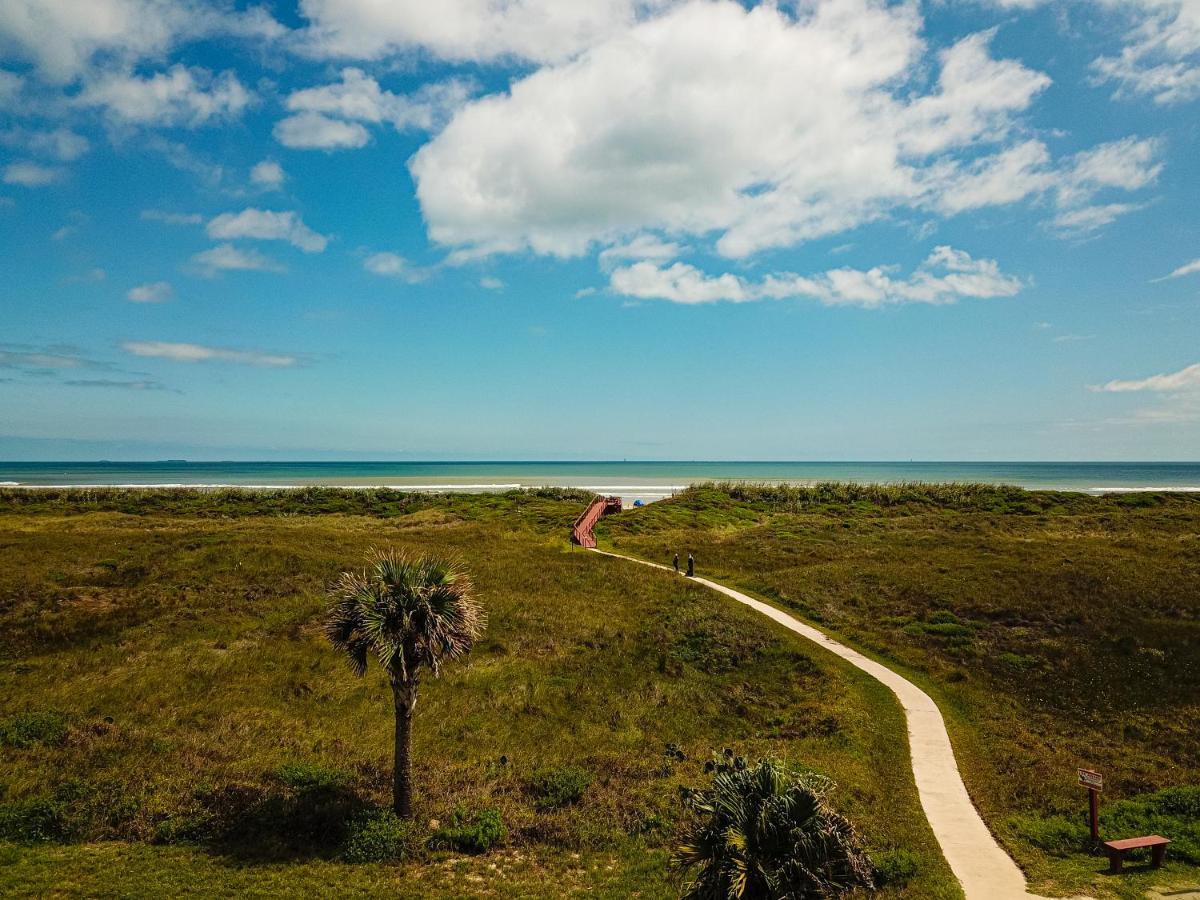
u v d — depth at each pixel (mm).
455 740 25266
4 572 38938
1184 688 27594
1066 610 35938
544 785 20797
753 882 11883
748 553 57312
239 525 67688
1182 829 17328
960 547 54250
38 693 26438
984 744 23625
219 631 33812
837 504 86875
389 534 59531
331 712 27031
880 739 23703
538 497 97875
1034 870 15523
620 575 47125
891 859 15273
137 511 81938
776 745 23906
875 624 37344
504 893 15000
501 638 35594
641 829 18125
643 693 30062
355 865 16281
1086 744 23875
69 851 16250
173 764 21047
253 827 17688
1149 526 68062
